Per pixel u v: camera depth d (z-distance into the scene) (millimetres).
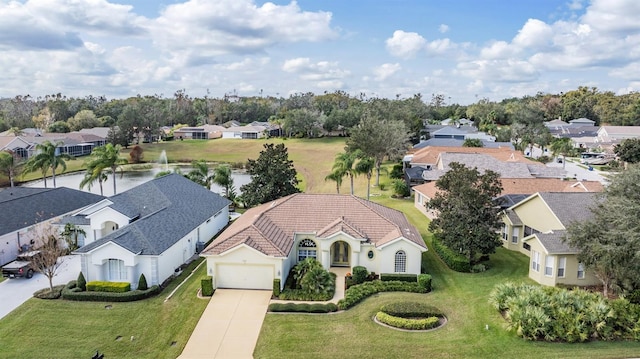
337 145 127938
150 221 35625
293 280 32438
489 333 25406
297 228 35750
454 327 26219
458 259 35438
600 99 192875
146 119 139125
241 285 31828
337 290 31500
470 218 34812
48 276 30375
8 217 38344
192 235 39594
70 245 39094
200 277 34188
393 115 120875
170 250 34438
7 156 73562
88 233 39938
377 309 28438
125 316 27844
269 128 153625
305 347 24078
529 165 69250
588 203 36875
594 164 98188
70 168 98938
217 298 30219
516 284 30062
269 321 27047
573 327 24516
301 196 38969
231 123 180000
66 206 45281
